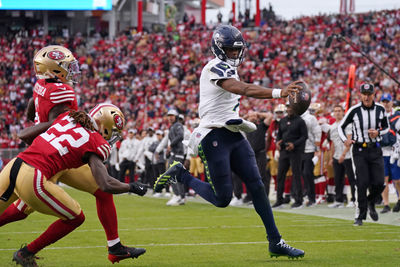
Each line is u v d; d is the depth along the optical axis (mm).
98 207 19266
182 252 22266
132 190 17891
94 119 19578
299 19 140750
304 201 47812
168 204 46719
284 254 20094
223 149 19953
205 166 20281
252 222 32938
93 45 146625
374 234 27141
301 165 43438
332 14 138875
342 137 30969
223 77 18938
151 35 145125
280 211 40250
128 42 144750
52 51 19094
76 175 18984
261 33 136750
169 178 21125
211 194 20406
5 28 155875
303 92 17141
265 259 20547
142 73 132250
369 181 30969
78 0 139625
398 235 26766
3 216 19281
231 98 20188
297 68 121250
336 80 106688
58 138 17703
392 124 37656
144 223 32531
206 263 19766
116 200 52656
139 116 104812
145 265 19562
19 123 117875
